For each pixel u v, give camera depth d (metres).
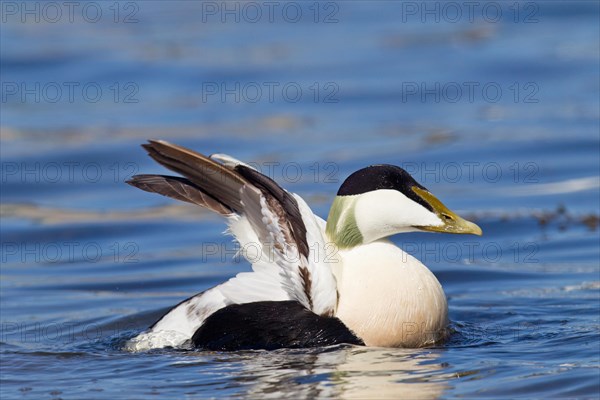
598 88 21.73
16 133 19.84
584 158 17.88
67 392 8.41
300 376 8.52
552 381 8.27
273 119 20.70
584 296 11.84
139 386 8.48
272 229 9.11
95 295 12.59
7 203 16.67
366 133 19.78
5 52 24.58
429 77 22.91
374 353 9.13
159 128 20.16
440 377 8.46
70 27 26.91
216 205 9.59
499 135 19.25
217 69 23.75
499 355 9.14
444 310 9.69
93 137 19.53
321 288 9.17
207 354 9.29
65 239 15.08
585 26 25.81
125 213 16.19
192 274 13.44
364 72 23.39
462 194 16.52
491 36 25.53
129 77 23.28
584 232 14.67
